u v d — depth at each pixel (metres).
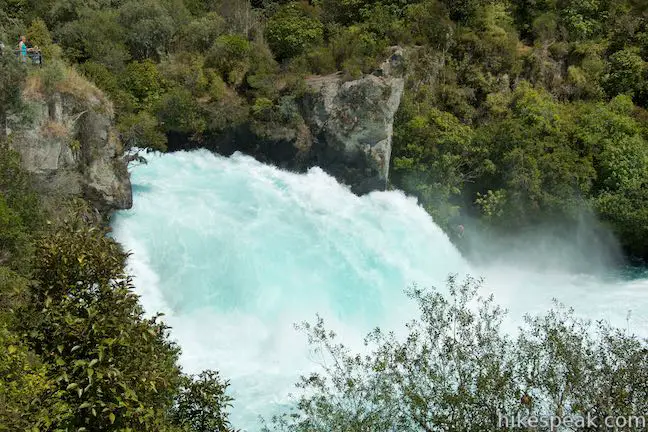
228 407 21.62
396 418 13.70
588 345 14.47
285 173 36.66
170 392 12.72
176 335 25.73
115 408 10.77
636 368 11.90
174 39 42.00
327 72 39.88
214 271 27.88
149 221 29.22
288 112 36.62
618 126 38.75
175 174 34.38
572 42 45.12
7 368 10.71
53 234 12.54
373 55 39.53
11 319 13.38
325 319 27.47
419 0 44.38
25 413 10.00
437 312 17.20
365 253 30.91
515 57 43.28
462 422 12.18
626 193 35.62
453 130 37.94
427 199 36.72
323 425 15.98
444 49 42.38
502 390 12.34
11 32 34.91
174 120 36.44
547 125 38.59
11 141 23.94
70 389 10.84
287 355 25.23
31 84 25.22
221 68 40.09
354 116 35.56
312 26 42.56
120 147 29.02
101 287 11.91
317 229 31.25
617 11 46.34
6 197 22.09
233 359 24.91
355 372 20.92
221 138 37.59
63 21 40.56
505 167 36.97
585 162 37.28
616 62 43.47
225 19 44.22
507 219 36.25
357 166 36.31
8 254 20.33
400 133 37.50
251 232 29.70
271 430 20.33
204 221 29.80
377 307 29.03
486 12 44.53
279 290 27.95
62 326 11.25
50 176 25.16
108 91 34.50
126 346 11.34
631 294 31.50
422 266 33.09
